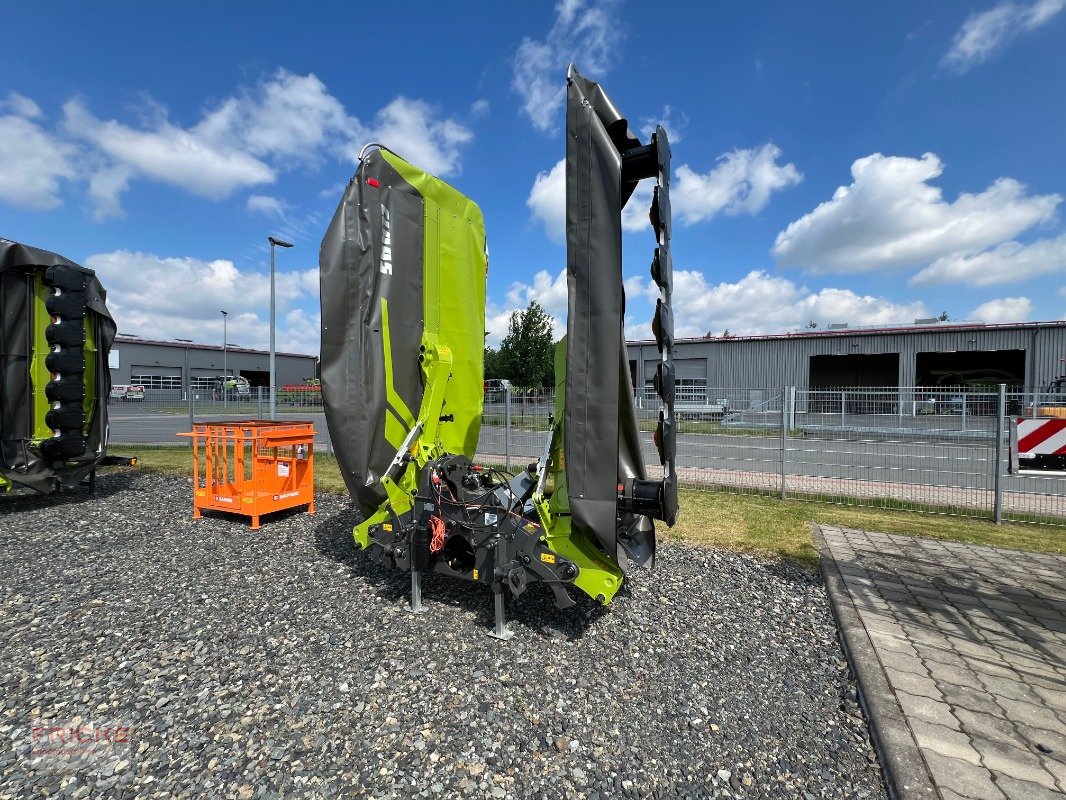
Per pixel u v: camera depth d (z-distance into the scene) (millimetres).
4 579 4227
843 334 27312
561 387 3561
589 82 3133
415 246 4117
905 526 5984
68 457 6832
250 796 2002
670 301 3066
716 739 2404
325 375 3660
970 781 2057
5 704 2574
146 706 2568
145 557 4785
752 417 10523
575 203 3041
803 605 3896
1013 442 6746
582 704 2641
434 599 3883
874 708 2549
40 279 6578
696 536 5543
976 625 3477
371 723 2455
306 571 4438
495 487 3812
